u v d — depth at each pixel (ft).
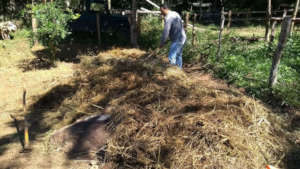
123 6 47.03
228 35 27.22
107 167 9.03
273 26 24.36
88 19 30.94
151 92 12.09
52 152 9.96
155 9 42.52
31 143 10.55
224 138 9.15
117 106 11.59
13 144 10.51
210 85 15.87
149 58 17.95
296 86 15.15
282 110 13.32
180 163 8.39
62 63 22.12
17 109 13.76
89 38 32.01
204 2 63.36
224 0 60.34
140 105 11.31
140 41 28.78
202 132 9.25
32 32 20.77
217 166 8.34
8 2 36.55
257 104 11.76
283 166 9.23
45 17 19.42
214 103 11.16
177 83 13.33
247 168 8.52
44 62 22.25
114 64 15.96
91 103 13.17
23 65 21.36
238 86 16.52
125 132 9.77
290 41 21.83
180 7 61.46
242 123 10.27
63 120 12.30
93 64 16.99
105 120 10.86
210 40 26.27
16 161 9.39
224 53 22.06
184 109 10.68
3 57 22.99
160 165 8.50
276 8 53.72
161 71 14.61
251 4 58.08
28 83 17.37
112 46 28.30
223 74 18.34
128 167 8.82
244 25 49.19
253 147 9.30
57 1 21.90
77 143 10.18
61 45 28.73
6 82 17.48
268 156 9.39
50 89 15.16
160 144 9.08
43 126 11.96
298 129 11.62
